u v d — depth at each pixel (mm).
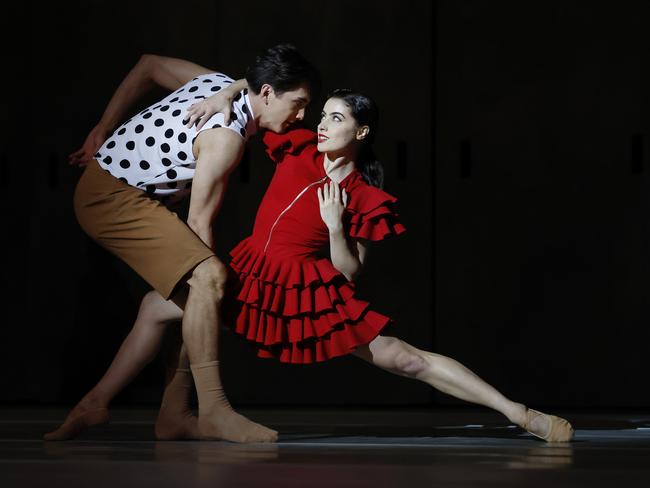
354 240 6121
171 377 6289
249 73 6184
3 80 11398
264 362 11055
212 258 5922
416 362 6027
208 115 6102
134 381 11047
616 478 4070
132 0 11383
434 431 7035
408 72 11234
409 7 11258
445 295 11070
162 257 5977
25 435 6578
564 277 10977
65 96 11367
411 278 11094
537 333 10977
